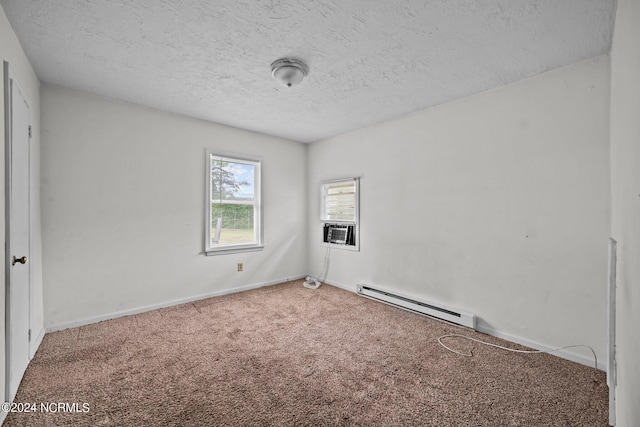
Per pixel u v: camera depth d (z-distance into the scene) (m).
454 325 2.71
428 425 1.46
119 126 2.84
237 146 3.75
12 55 1.71
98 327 2.60
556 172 2.16
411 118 3.17
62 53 2.01
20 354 1.76
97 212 2.72
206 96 2.76
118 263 2.84
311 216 4.49
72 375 1.86
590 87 2.01
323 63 2.15
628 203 1.08
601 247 1.97
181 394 1.68
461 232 2.73
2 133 1.50
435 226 2.94
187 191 3.31
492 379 1.85
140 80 2.43
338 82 2.45
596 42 1.82
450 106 2.82
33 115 2.20
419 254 3.08
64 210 2.54
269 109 3.08
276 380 1.83
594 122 1.99
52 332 2.46
